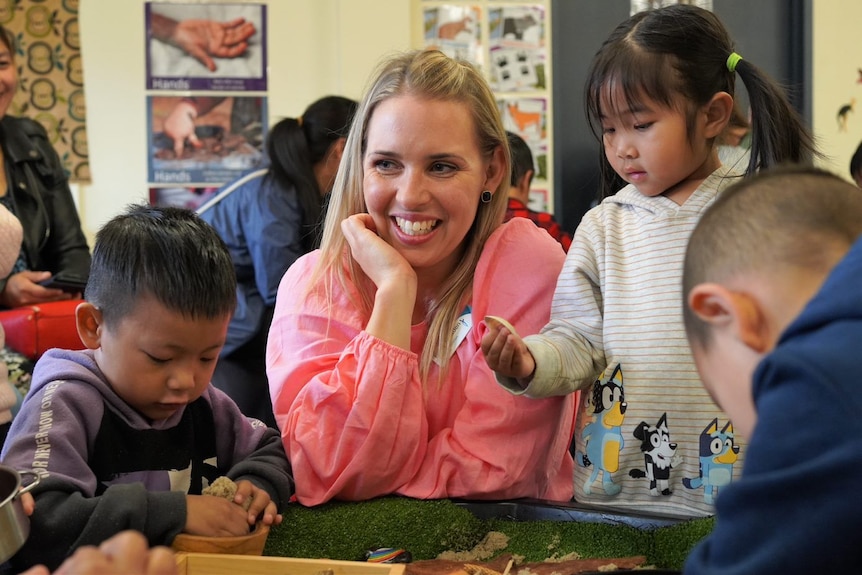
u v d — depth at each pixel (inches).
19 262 97.7
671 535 42.3
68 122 140.6
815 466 22.7
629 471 48.7
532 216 98.0
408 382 46.9
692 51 47.9
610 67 48.6
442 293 52.4
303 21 141.3
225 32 140.9
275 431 49.1
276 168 101.0
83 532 36.7
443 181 48.5
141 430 43.1
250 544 39.0
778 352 24.6
